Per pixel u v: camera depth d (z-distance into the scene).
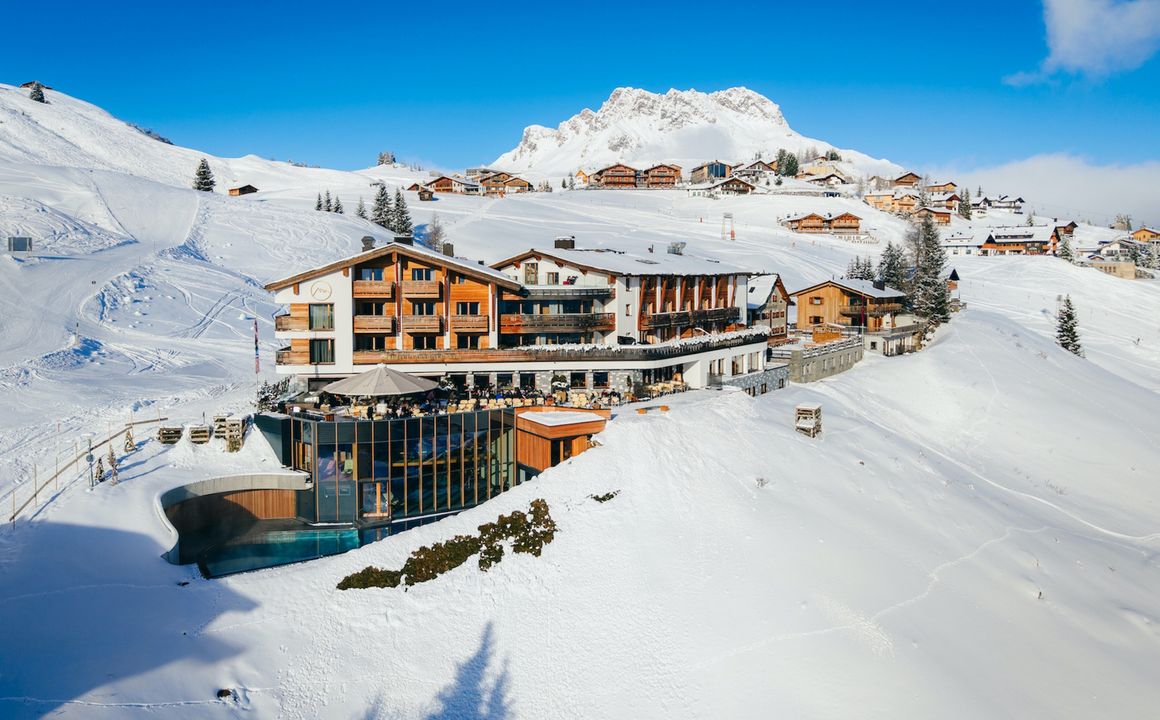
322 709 26.36
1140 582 37.03
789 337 79.19
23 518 32.94
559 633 30.03
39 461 39.50
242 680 26.80
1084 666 29.08
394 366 50.25
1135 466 53.44
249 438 43.94
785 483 38.91
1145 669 29.31
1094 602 34.03
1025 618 31.69
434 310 52.12
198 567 33.25
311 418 42.00
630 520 35.31
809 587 30.89
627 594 31.41
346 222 128.38
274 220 122.25
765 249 139.38
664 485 37.19
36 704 23.44
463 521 35.78
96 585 29.36
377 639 29.75
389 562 33.28
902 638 28.66
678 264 63.62
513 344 54.22
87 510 34.09
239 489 40.06
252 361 66.56
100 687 24.69
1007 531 39.75
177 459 41.19
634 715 26.27
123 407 48.91
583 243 134.75
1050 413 60.84
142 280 82.56
